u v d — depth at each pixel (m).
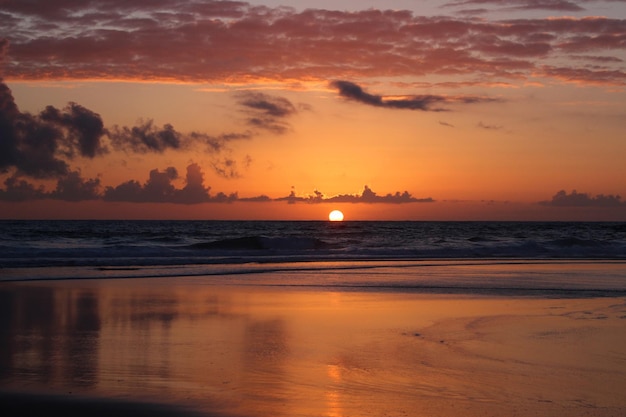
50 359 9.93
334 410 7.50
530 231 99.12
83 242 54.31
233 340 11.54
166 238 62.03
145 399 7.84
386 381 8.74
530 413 7.38
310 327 12.93
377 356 10.25
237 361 9.87
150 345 11.06
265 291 19.28
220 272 25.70
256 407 7.59
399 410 7.50
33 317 14.07
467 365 9.62
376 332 12.36
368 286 20.84
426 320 13.84
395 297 17.92
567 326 13.04
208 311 15.08
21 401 7.69
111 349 10.71
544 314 14.71
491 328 12.80
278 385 8.52
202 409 7.48
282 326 13.04
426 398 7.97
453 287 20.61
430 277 24.25
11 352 10.42
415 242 58.66
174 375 8.99
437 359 10.04
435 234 83.56
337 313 14.85
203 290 19.45
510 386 8.47
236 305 16.14
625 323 13.47
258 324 13.27
